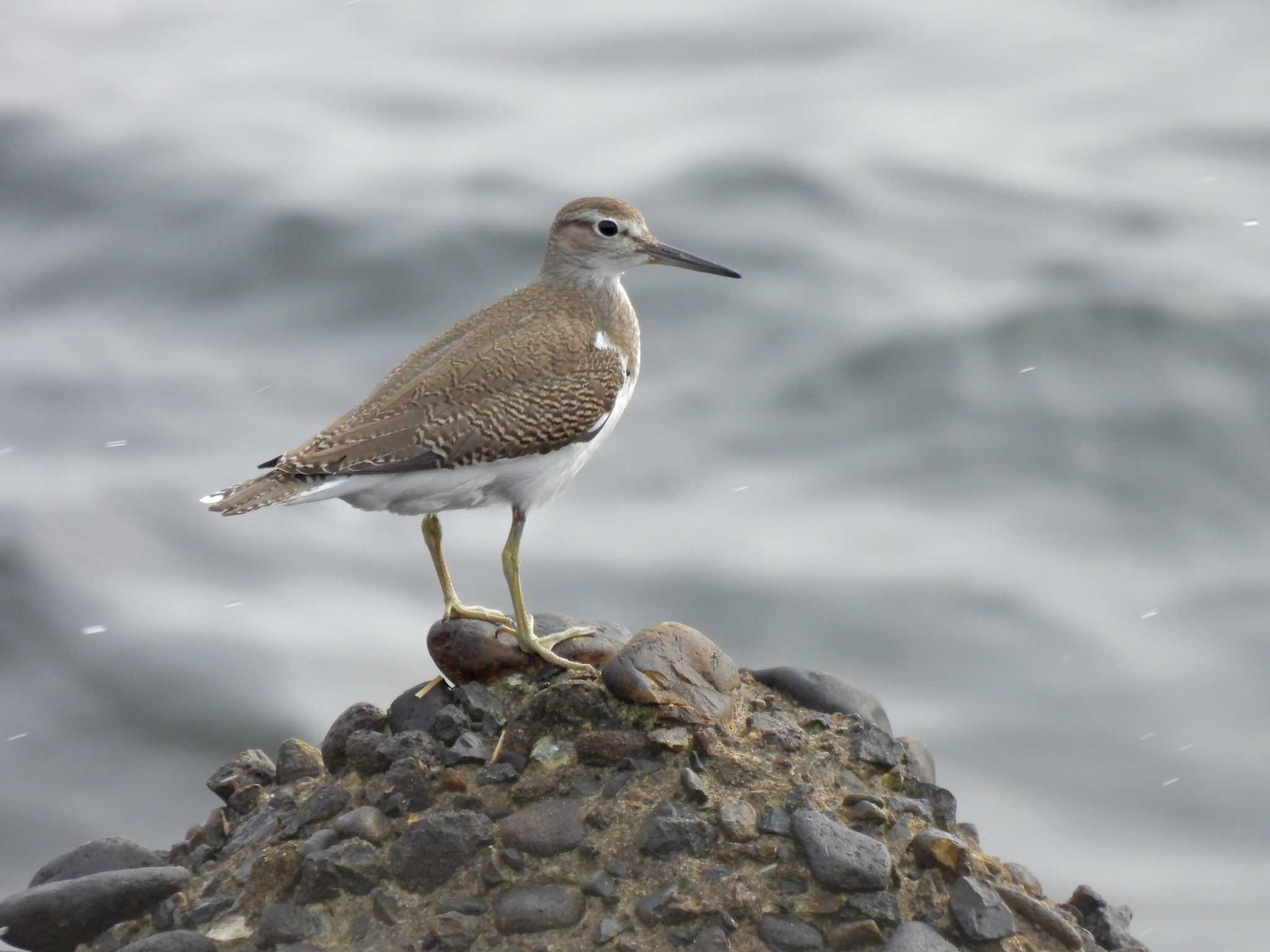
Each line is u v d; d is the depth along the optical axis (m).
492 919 7.65
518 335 10.02
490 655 9.20
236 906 8.04
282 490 9.13
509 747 8.51
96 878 8.28
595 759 8.31
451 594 9.71
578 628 9.55
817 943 7.49
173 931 7.88
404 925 7.71
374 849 7.99
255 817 8.85
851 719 8.97
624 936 7.49
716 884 7.68
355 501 9.61
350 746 8.64
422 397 9.52
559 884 7.77
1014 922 7.73
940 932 7.68
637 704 8.51
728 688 8.89
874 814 8.09
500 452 9.59
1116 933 8.22
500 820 8.12
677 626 9.00
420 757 8.49
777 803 8.12
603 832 7.97
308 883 7.87
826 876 7.64
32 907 8.13
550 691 8.56
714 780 8.23
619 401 10.35
